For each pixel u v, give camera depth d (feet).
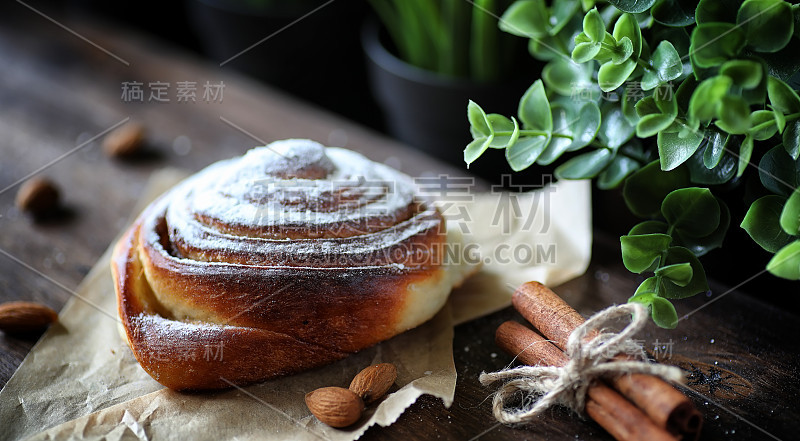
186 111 2.03
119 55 2.27
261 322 1.27
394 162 1.81
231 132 1.95
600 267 1.52
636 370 1.16
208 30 2.16
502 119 1.32
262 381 1.29
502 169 1.82
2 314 1.39
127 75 2.17
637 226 1.33
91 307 1.44
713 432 1.21
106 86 2.13
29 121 2.00
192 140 1.93
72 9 2.55
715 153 1.25
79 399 1.28
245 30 2.03
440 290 1.35
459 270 1.43
